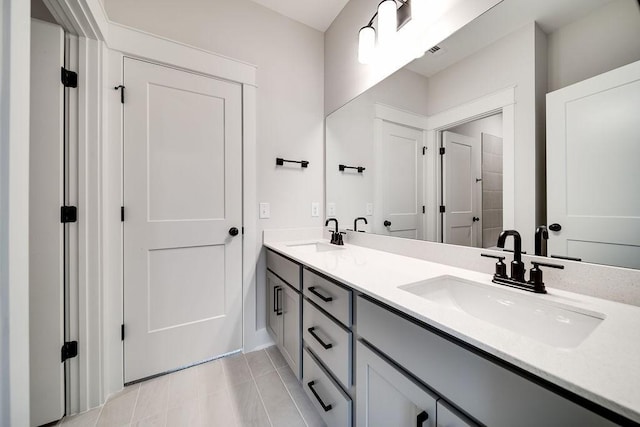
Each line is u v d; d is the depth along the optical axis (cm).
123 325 145
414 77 137
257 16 187
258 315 189
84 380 130
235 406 133
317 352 119
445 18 121
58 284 122
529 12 93
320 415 120
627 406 35
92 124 130
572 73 83
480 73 108
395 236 152
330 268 114
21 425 61
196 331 166
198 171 166
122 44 142
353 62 182
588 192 80
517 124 97
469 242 114
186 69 160
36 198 118
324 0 184
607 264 77
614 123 75
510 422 49
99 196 132
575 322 71
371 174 168
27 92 64
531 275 83
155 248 153
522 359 46
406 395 71
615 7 74
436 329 65
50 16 127
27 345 63
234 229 176
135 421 124
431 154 130
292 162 200
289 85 200
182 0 161
